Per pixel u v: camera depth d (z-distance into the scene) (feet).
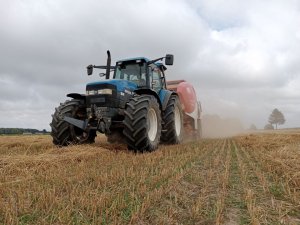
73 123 21.27
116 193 9.75
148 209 8.38
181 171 13.05
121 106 21.44
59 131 22.03
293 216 8.08
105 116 20.74
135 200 8.98
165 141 27.22
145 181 11.47
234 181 11.86
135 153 20.45
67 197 9.32
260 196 9.75
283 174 12.53
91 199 8.69
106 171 13.38
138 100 20.63
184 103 36.55
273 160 15.75
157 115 22.13
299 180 11.40
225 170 14.15
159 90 26.16
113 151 20.92
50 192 9.37
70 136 22.30
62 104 22.95
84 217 7.61
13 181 11.58
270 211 8.38
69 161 16.49
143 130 19.84
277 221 7.65
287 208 8.58
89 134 24.09
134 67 25.57
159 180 11.61
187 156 18.83
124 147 23.39
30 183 11.31
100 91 20.94
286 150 19.66
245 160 17.43
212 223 7.50
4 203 8.77
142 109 20.12
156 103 22.15
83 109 23.61
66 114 22.21
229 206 8.79
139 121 19.88
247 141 30.58
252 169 14.42
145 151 20.61
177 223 7.48
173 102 27.02
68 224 7.09
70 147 20.34
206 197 9.64
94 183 11.16
